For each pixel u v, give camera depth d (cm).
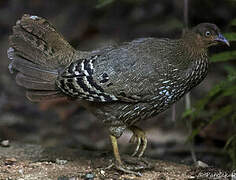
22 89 1880
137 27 1988
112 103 945
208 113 1373
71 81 938
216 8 1727
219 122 1401
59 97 983
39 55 976
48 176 920
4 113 1683
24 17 988
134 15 2062
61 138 1518
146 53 941
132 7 2106
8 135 1509
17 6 2442
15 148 1102
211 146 1400
